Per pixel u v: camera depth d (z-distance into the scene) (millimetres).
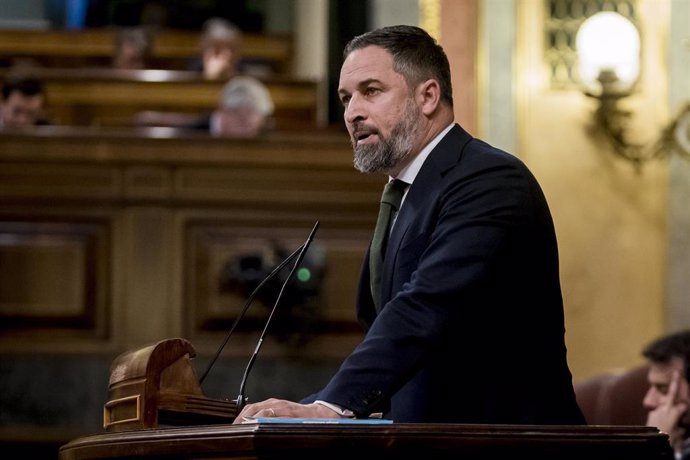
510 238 8133
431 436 6395
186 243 17750
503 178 8297
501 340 8227
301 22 30391
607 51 19250
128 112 24156
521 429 6527
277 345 17391
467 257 7957
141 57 26094
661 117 19609
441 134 8766
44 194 17797
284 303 17281
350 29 27891
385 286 8516
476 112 19828
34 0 33875
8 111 19953
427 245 8320
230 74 24625
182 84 24203
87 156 17812
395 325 7762
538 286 8352
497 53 19875
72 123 24047
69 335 17516
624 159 19625
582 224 19625
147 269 17672
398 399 8273
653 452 6609
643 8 19844
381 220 8906
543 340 8406
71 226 17766
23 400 17266
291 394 17328
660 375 13328
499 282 8141
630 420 14281
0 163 17797
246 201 17891
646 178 19625
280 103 25172
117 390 7938
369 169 8773
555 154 19703
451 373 8195
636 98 19672
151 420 7781
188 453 6449
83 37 29344
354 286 17719
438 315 7793
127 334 17547
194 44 29656
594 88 19484
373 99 8734
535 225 8297
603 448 6555
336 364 17438
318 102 25234
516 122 19750
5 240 17641
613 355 19438
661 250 19531
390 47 8758
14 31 29219
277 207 17906
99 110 24094
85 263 17656
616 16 19422
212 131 19875
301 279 17281
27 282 17578
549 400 8320
